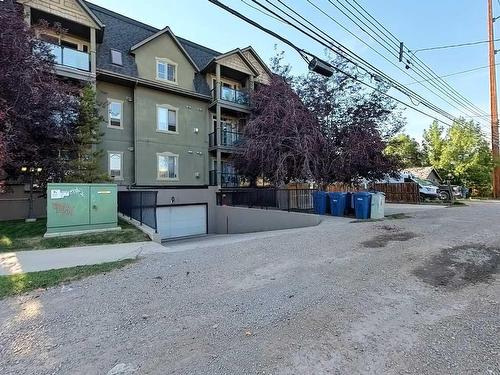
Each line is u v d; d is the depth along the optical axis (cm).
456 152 3016
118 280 509
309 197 1491
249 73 1966
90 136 1154
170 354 287
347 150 1395
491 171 2859
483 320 341
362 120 1452
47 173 1059
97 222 933
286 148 1487
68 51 1323
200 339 313
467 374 249
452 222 980
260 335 317
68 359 282
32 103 902
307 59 770
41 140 1020
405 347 290
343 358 274
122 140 1571
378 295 416
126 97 1598
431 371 254
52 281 504
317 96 1502
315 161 1394
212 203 1727
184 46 1930
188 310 384
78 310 391
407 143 3369
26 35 901
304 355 280
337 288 442
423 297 408
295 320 348
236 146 1788
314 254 629
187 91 1753
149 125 1634
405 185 2227
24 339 320
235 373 255
